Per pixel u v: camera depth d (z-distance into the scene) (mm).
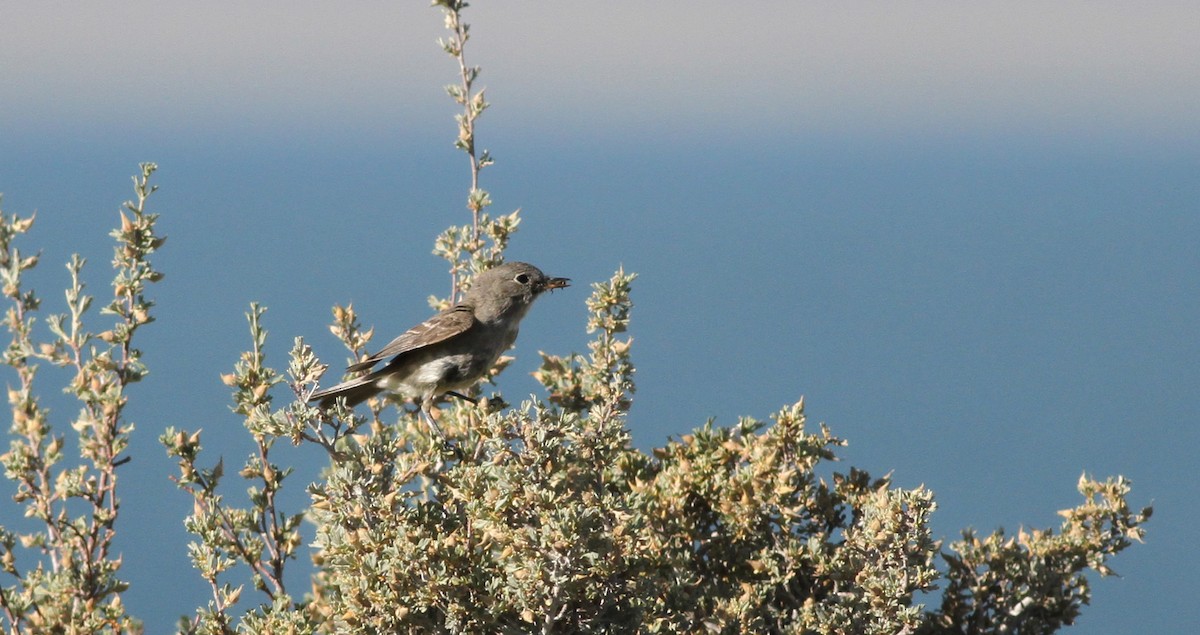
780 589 10453
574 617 8695
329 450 9539
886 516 9797
